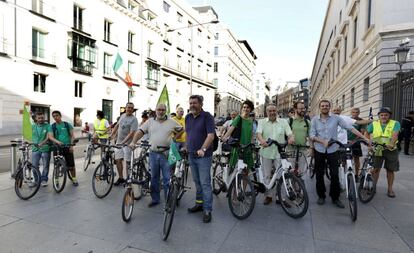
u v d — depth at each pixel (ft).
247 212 15.06
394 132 19.01
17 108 63.57
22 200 17.67
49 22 70.08
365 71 55.01
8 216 15.01
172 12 125.70
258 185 17.35
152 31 111.14
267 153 17.67
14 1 62.23
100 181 18.76
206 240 12.73
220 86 196.65
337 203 17.48
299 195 15.57
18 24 63.26
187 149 15.76
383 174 26.81
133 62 101.40
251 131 17.74
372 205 17.79
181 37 133.69
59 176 19.60
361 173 19.38
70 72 76.07
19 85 63.82
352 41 68.80
